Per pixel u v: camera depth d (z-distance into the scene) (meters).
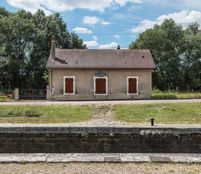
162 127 11.45
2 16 63.91
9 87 58.88
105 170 9.62
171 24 68.81
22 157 10.73
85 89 41.78
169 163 10.25
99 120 23.88
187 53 67.50
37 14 62.50
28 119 23.86
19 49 58.41
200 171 9.54
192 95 43.00
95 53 44.19
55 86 41.62
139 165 10.09
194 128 11.38
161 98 40.53
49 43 60.00
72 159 10.48
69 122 22.75
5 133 11.43
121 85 42.06
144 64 42.38
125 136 11.44
